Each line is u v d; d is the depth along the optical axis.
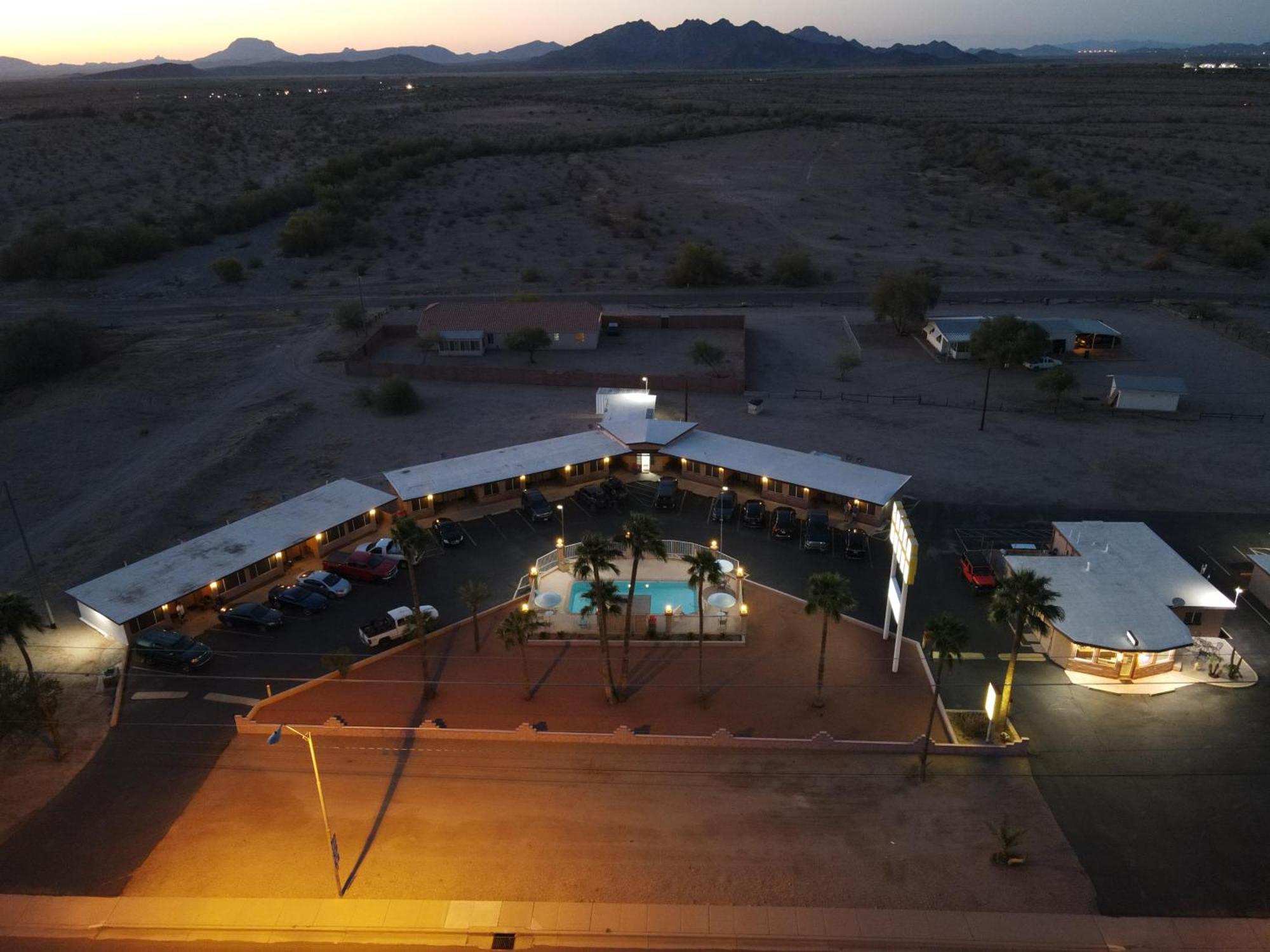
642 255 152.00
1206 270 139.12
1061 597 51.38
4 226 160.75
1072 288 131.00
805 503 68.88
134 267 146.75
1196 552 61.59
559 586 58.19
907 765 42.78
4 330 103.69
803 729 45.66
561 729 45.84
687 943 33.91
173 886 36.44
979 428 83.31
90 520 67.75
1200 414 85.75
